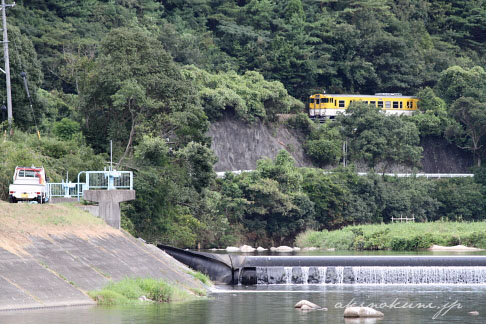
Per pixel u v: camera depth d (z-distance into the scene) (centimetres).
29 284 10831
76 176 18575
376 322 10888
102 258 12988
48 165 18375
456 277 16962
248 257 17138
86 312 10406
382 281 16950
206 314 11150
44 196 15125
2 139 18788
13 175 16000
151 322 9938
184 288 14025
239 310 11894
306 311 11988
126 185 17238
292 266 17088
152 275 13600
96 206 15300
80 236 13400
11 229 12150
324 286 16338
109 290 11644
